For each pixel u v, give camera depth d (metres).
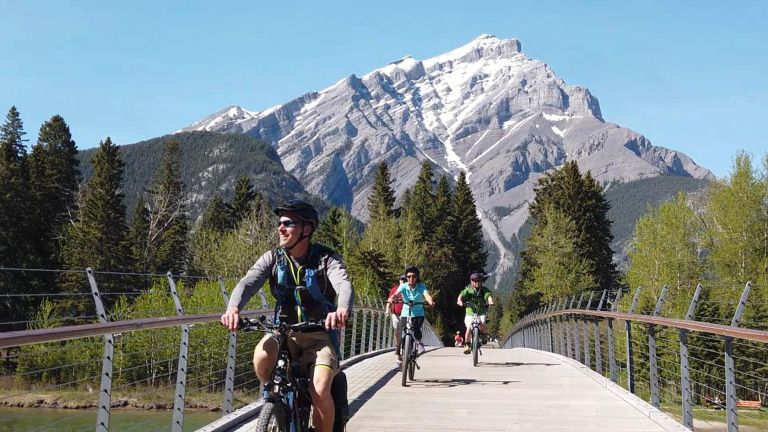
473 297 18.16
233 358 9.12
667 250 60.91
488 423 10.09
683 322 9.14
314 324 5.28
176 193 92.88
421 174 110.50
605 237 86.25
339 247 81.88
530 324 38.31
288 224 5.43
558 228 80.25
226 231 91.38
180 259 85.38
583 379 15.46
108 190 77.06
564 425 10.01
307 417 5.40
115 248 75.06
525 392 13.30
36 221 72.88
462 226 103.62
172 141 93.88
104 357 6.16
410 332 14.37
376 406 11.52
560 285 77.06
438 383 14.59
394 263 81.31
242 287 5.36
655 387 11.04
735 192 55.41
